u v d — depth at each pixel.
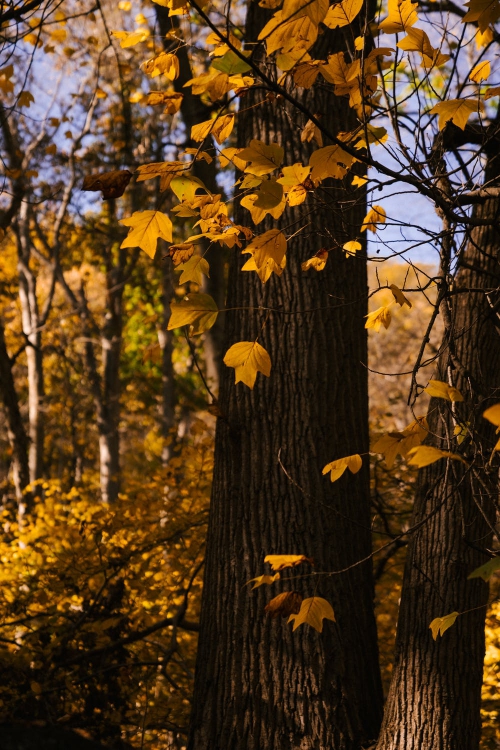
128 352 17.53
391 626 5.36
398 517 5.21
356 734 2.85
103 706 4.64
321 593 2.98
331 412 3.15
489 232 2.89
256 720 2.89
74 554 4.73
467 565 2.65
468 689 2.62
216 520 3.20
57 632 4.74
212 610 3.11
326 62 1.66
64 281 13.01
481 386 2.62
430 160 1.94
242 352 1.55
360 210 3.25
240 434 3.17
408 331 13.68
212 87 1.46
